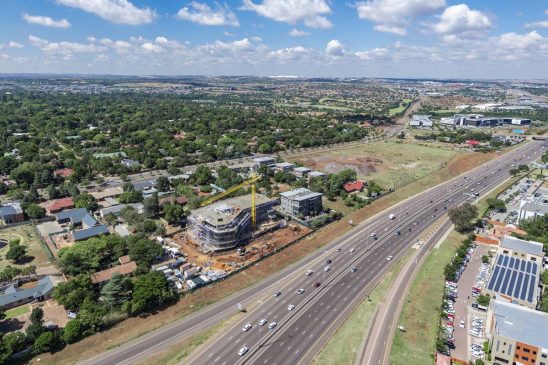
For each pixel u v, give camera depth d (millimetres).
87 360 137625
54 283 182000
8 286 179750
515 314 149875
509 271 189375
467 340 151250
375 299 176375
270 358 139000
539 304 169500
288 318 162375
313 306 170875
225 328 155000
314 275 197375
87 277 176750
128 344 146000
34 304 171375
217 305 171625
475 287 185625
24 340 141250
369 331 154375
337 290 183875
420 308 169250
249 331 153375
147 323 158000
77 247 198250
